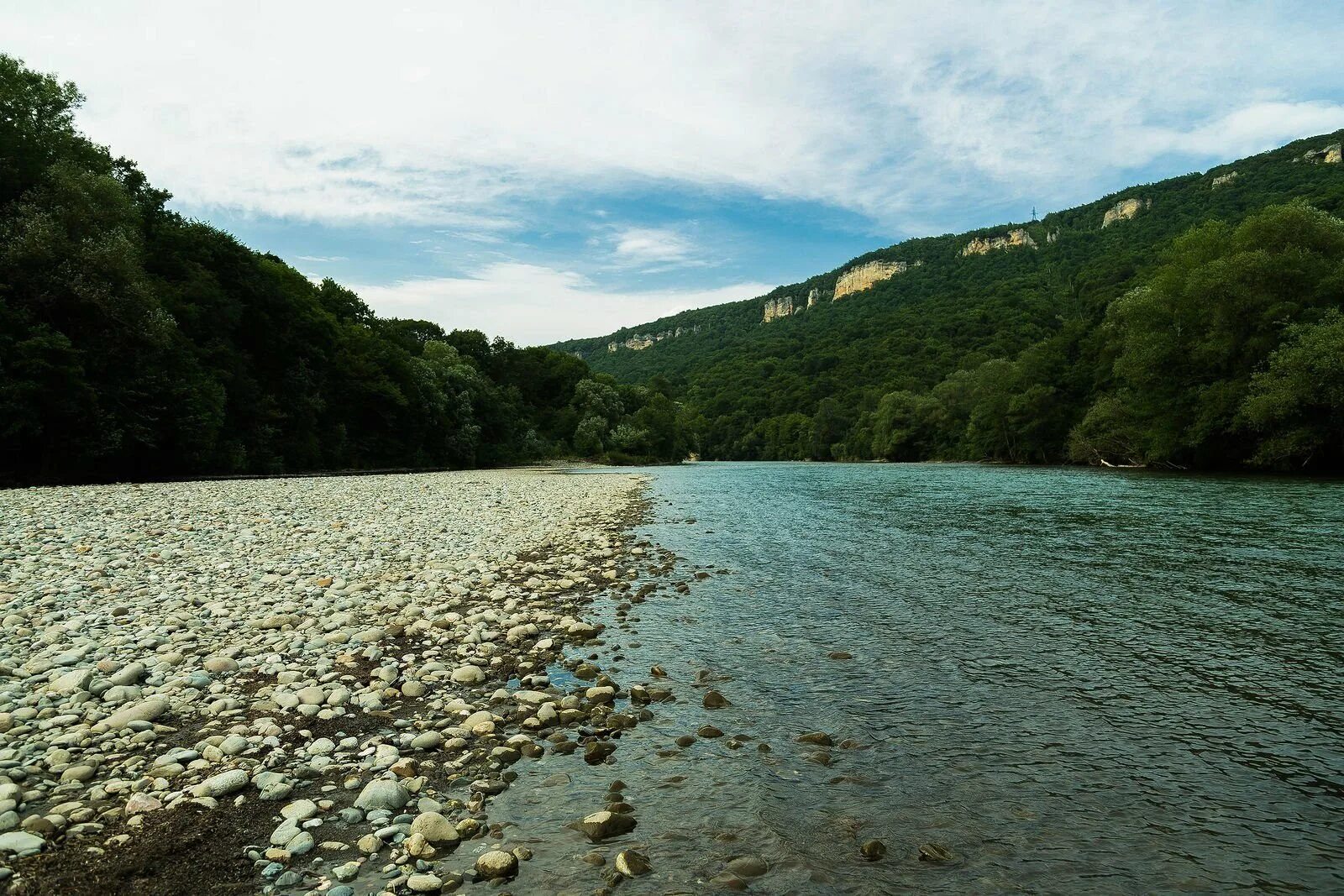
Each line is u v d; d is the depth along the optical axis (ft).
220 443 133.39
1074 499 91.15
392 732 20.49
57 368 93.25
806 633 31.37
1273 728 20.98
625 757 19.40
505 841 15.10
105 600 32.68
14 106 100.73
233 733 19.67
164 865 13.64
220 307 138.92
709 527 68.90
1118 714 22.21
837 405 469.98
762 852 14.74
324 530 57.52
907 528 65.31
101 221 103.50
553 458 308.19
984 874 14.03
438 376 244.63
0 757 17.31
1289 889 13.47
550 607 36.29
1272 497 86.28
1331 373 115.55
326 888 13.16
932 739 20.54
